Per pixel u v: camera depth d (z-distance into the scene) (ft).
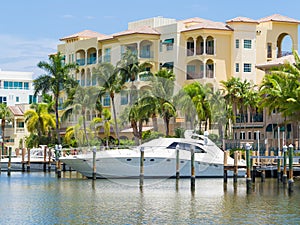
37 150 223.10
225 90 264.52
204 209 115.55
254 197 131.95
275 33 296.10
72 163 165.99
